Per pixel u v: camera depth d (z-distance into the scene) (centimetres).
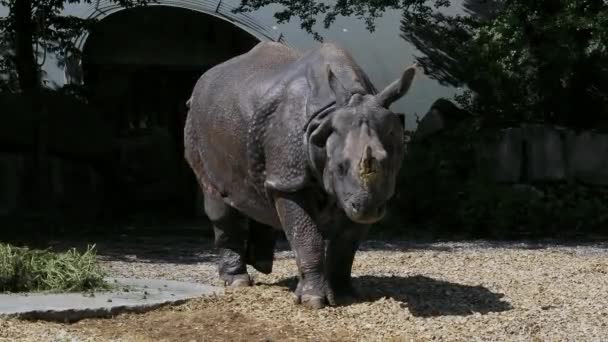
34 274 1136
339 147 949
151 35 2670
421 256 1631
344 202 937
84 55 2550
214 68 1221
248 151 1070
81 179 2341
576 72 2375
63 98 2369
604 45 2195
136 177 2622
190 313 1022
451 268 1426
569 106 2423
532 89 2417
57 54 2488
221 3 2492
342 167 938
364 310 1017
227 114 1113
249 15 2509
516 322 987
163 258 1695
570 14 2234
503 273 1352
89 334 930
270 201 1058
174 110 2897
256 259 1234
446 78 2538
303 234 1026
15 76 2467
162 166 2692
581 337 944
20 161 2241
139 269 1496
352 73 1016
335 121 959
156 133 2781
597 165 2288
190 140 1223
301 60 1070
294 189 1016
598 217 2183
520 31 2316
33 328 930
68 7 2495
